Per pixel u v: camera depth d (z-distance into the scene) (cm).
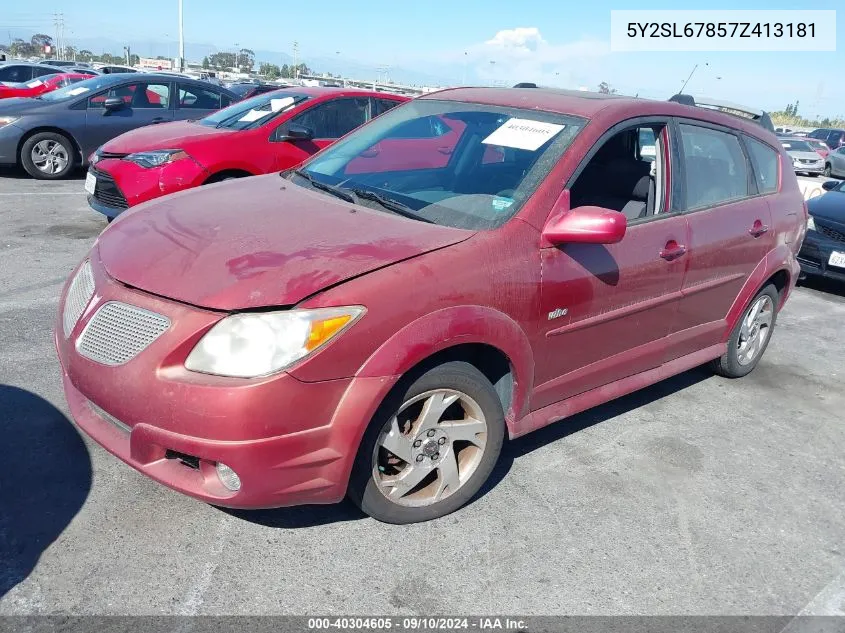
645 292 367
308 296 250
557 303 319
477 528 303
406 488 290
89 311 275
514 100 381
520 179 327
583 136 338
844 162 2453
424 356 267
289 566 270
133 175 656
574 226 305
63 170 1039
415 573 273
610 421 417
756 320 482
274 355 242
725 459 385
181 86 1096
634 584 281
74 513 287
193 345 247
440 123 382
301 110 732
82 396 291
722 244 412
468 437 302
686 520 326
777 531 326
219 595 253
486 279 289
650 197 385
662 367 411
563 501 329
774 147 483
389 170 368
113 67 2741
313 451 254
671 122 389
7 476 306
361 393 255
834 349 593
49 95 1066
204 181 677
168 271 267
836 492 364
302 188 362
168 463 258
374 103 788
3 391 378
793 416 450
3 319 480
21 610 238
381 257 272
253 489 249
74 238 711
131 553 269
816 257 768
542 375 332
